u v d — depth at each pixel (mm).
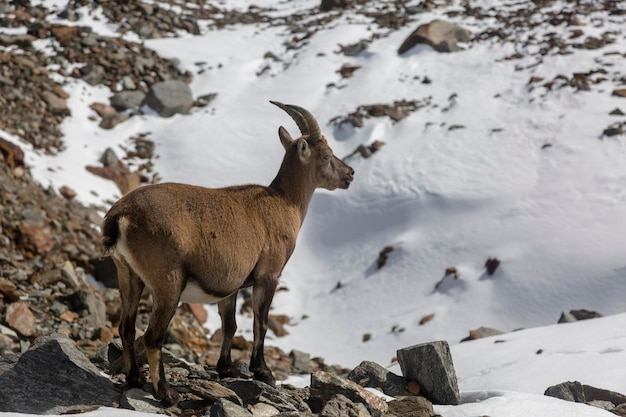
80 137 73562
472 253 60375
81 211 62000
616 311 52094
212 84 86750
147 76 85812
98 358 29297
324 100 81938
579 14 93438
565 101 75125
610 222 59750
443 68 85375
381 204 67125
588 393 30188
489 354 38156
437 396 28203
